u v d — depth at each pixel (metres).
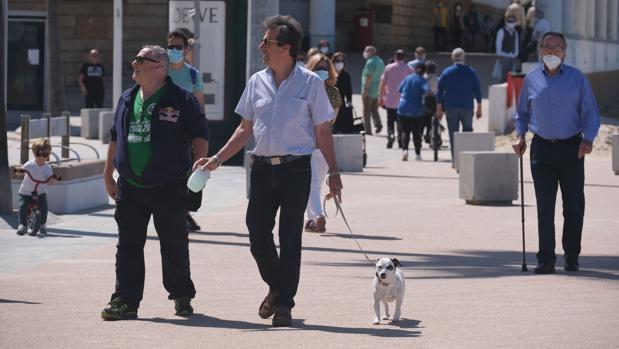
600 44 55.00
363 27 60.72
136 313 10.73
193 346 9.28
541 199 13.44
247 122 10.59
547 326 10.04
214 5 27.09
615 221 18.58
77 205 19.92
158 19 54.66
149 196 10.59
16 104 48.72
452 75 28.69
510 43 45.00
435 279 12.94
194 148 10.73
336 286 12.46
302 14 60.31
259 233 10.51
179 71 16.33
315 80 10.40
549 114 13.30
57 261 14.34
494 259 14.66
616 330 9.85
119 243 10.75
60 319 10.61
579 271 13.59
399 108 30.73
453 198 21.84
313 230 17.00
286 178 10.34
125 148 10.58
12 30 48.78
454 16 65.56
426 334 9.76
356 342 9.41
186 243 10.83
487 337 9.57
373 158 31.42
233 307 11.25
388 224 17.98
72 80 54.28
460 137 27.95
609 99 56.59
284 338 9.62
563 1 49.25
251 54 25.19
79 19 54.25
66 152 21.42
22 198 16.81
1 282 12.73
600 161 31.19
